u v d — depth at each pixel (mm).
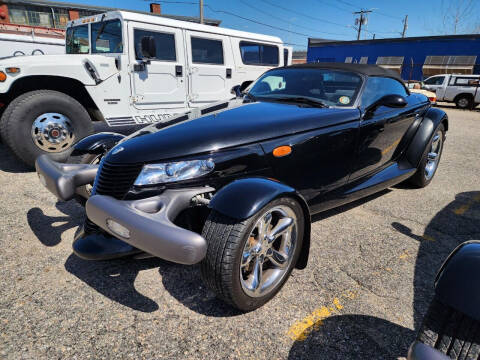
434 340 1300
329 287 2355
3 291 2205
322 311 2125
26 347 1784
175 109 6066
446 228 3305
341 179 2988
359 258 2727
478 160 6164
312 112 2746
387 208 3746
